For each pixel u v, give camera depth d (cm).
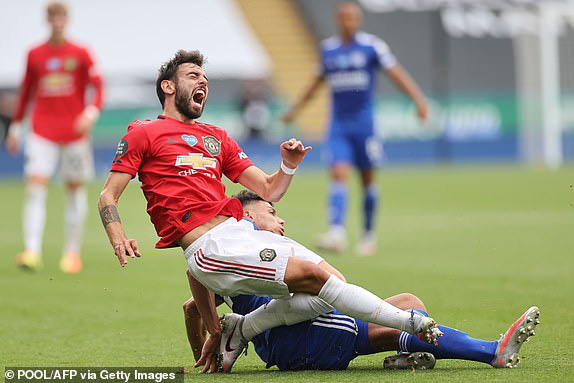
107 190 1697
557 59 10000
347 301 1576
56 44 3456
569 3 10119
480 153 9888
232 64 10088
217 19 10431
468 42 9981
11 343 2080
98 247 4097
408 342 1627
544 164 9825
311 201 6222
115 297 2761
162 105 1792
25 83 3481
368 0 10075
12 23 10088
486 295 2625
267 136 9312
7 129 8938
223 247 1622
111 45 10094
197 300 1694
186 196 1697
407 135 9769
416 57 9994
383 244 4050
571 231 4325
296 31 10375
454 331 1645
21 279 3172
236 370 1744
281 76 10238
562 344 1889
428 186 7112
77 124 3412
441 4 10038
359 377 1588
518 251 3681
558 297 2561
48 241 4416
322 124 9938
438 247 3878
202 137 1764
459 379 1548
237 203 1695
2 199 6788
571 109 10006
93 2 10450
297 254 1623
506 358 1625
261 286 1602
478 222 4809
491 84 9981
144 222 4975
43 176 3453
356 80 3838
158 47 10131
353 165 3872
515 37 10025
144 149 1719
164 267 3459
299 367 1678
